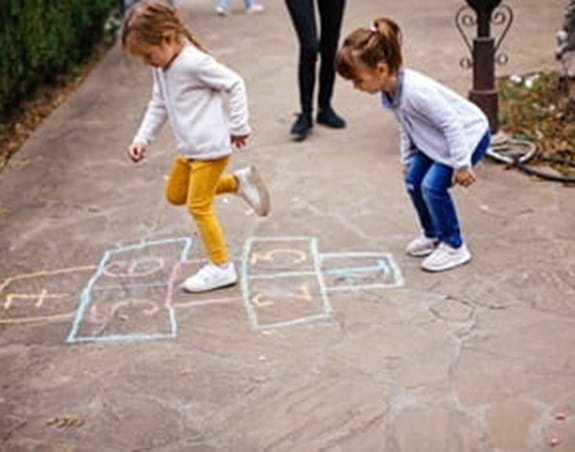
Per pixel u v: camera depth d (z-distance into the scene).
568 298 4.60
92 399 4.08
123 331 4.51
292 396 4.04
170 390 4.11
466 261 4.90
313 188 5.84
